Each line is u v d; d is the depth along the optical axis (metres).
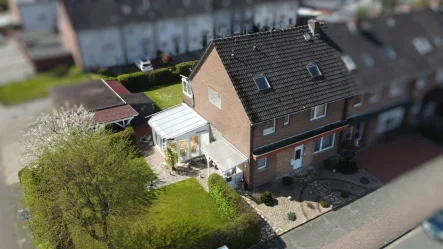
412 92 23.12
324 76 25.72
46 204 18.88
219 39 24.38
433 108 21.94
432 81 22.86
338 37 27.30
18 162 30.30
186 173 26.98
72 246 19.78
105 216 18.75
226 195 22.50
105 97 32.94
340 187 25.14
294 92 24.34
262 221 22.41
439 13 27.97
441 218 21.22
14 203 25.75
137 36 46.47
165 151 28.02
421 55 24.19
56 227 19.00
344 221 22.45
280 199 24.16
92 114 26.70
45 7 57.59
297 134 25.45
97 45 42.84
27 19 57.12
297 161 26.80
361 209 23.28
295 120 24.72
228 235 19.39
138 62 43.91
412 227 21.75
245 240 20.09
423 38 25.34
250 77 23.80
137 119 32.94
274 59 25.11
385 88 24.48
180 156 28.03
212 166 27.61
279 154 25.20
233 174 24.86
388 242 20.94
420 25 26.45
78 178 18.05
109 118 29.70
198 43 48.34
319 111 25.86
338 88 25.62
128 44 46.41
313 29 27.02
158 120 29.52
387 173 25.02
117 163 18.91
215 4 46.97
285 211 23.16
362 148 28.06
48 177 18.77
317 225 22.20
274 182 25.81
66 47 44.28
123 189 18.56
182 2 48.03
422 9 28.30
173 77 39.62
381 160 25.89
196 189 25.28
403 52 24.58
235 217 21.30
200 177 26.55
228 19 47.59
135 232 20.89
